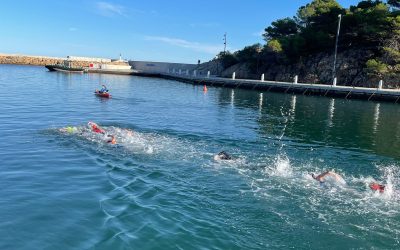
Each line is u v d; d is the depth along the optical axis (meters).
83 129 18.83
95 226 8.69
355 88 52.91
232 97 48.44
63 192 10.62
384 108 39.97
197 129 22.12
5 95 35.12
